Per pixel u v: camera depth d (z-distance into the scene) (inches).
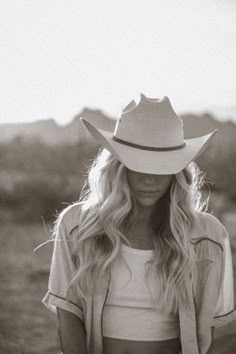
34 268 506.9
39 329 360.8
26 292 444.5
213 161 844.6
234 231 579.5
